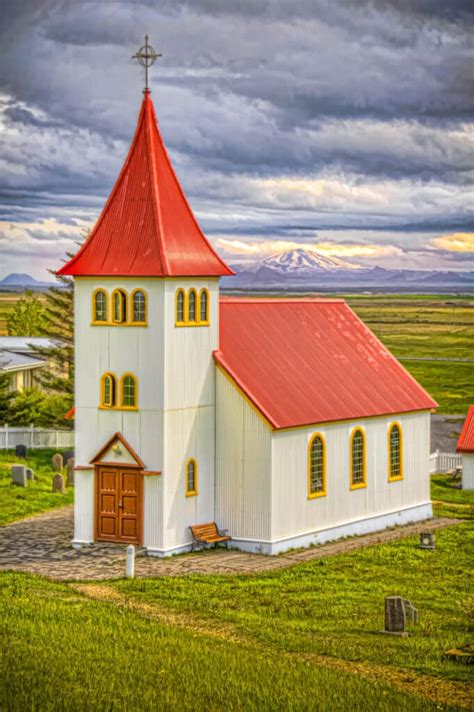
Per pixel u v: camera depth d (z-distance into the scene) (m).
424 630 34.38
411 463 55.50
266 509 46.00
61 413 73.50
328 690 27.50
